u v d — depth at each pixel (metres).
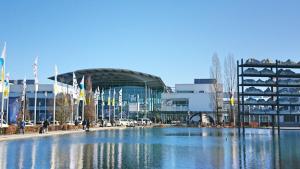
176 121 139.00
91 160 21.61
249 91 56.12
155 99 152.62
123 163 20.27
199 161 21.23
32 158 22.45
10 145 33.34
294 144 34.59
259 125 90.06
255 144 34.84
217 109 102.56
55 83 68.50
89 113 106.56
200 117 138.75
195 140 41.84
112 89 148.50
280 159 22.20
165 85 150.25
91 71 122.88
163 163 20.33
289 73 55.72
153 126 115.00
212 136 51.72
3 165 19.12
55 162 20.52
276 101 56.16
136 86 149.12
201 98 141.00
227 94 103.62
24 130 52.44
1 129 47.50
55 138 46.00
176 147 31.48
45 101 122.81
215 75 103.00
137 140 42.00
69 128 72.31
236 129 83.62
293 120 93.06
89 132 67.50
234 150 28.38
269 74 55.75
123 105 147.62
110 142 38.22
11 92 123.06
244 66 55.97
